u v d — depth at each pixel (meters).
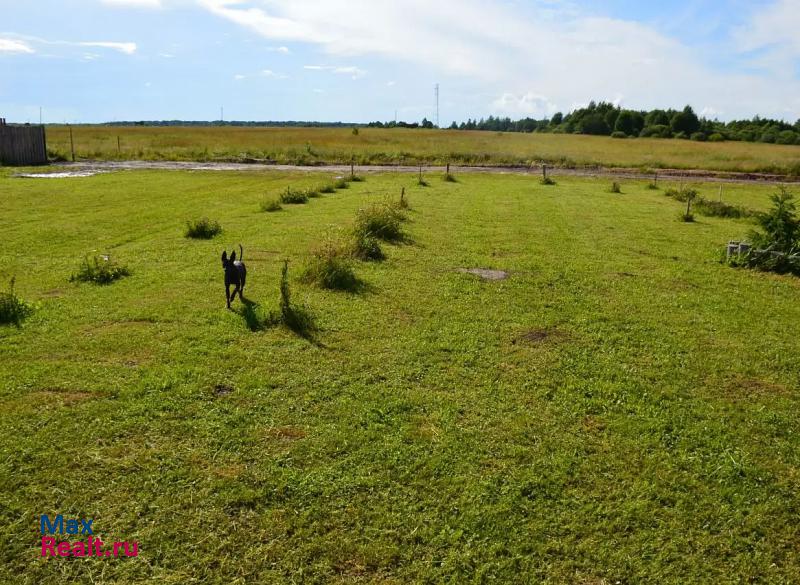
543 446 5.10
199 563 3.65
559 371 6.67
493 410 5.68
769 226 12.72
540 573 3.73
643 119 119.94
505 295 9.53
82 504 4.09
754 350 7.65
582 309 9.02
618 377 6.58
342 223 15.05
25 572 3.53
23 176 24.78
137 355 6.48
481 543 3.93
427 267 11.13
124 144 48.75
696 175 35.91
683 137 101.69
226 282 7.93
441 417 5.46
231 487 4.34
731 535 4.15
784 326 8.68
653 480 4.71
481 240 13.95
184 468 4.51
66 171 27.66
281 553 3.76
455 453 4.91
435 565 3.75
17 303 7.61
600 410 5.83
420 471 4.63
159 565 3.63
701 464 4.98
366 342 7.18
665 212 19.94
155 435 4.92
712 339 8.00
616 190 25.91
